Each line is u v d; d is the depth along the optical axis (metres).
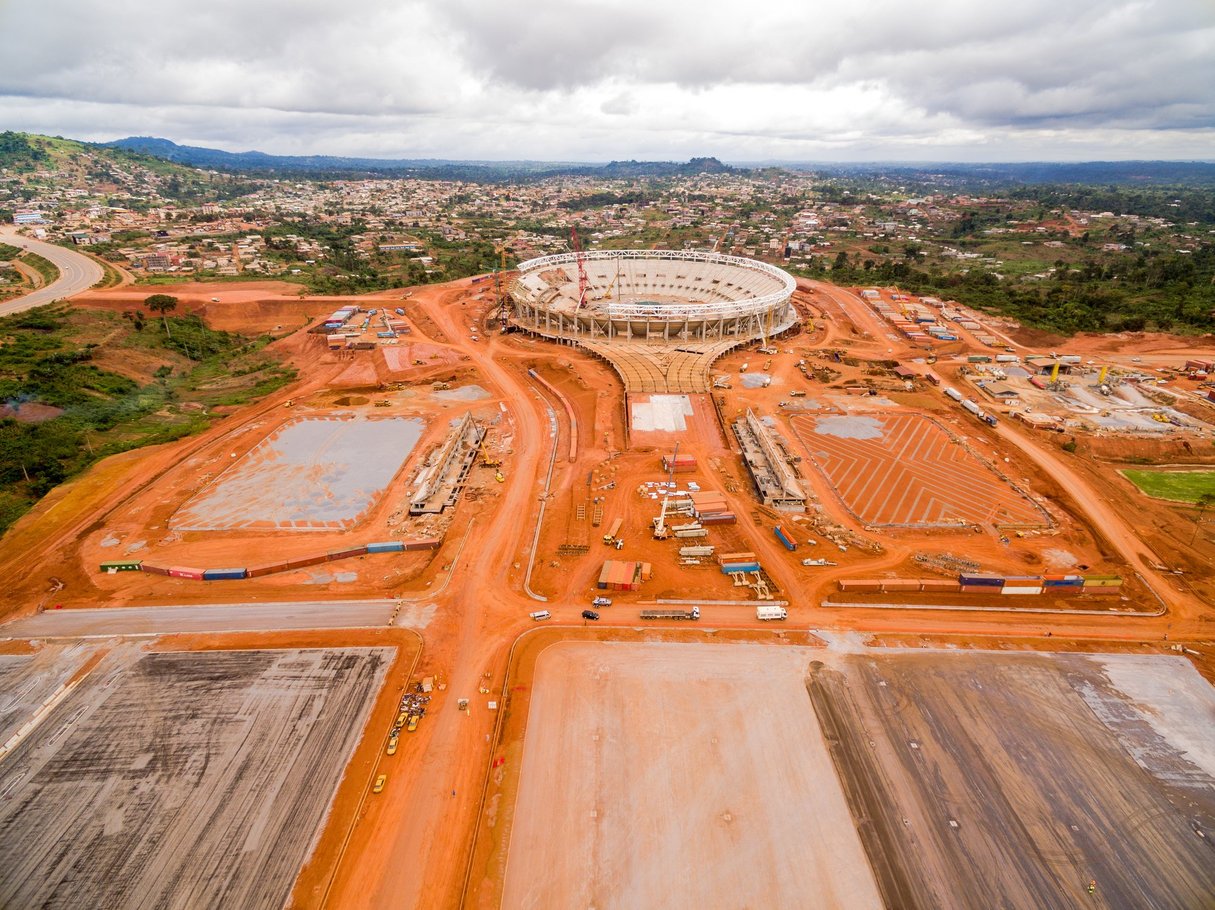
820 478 126.50
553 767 67.94
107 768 67.38
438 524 112.06
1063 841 61.31
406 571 100.31
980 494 121.38
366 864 58.62
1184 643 86.31
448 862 58.94
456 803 64.12
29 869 57.97
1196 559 103.50
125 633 86.81
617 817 62.94
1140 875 58.53
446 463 131.50
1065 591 94.69
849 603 92.31
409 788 65.50
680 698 76.50
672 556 102.31
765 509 115.44
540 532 109.00
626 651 83.50
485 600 92.94
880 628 88.12
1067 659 83.25
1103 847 60.88
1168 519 115.00
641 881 57.56
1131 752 70.62
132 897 55.81
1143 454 139.12
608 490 121.44
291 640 85.38
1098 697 77.56
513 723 72.94
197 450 139.50
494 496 120.69
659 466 130.25
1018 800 65.19
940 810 64.00
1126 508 117.62
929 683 79.12
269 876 57.47
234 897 55.81
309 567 101.56
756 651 83.81
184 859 58.75
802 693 77.44
